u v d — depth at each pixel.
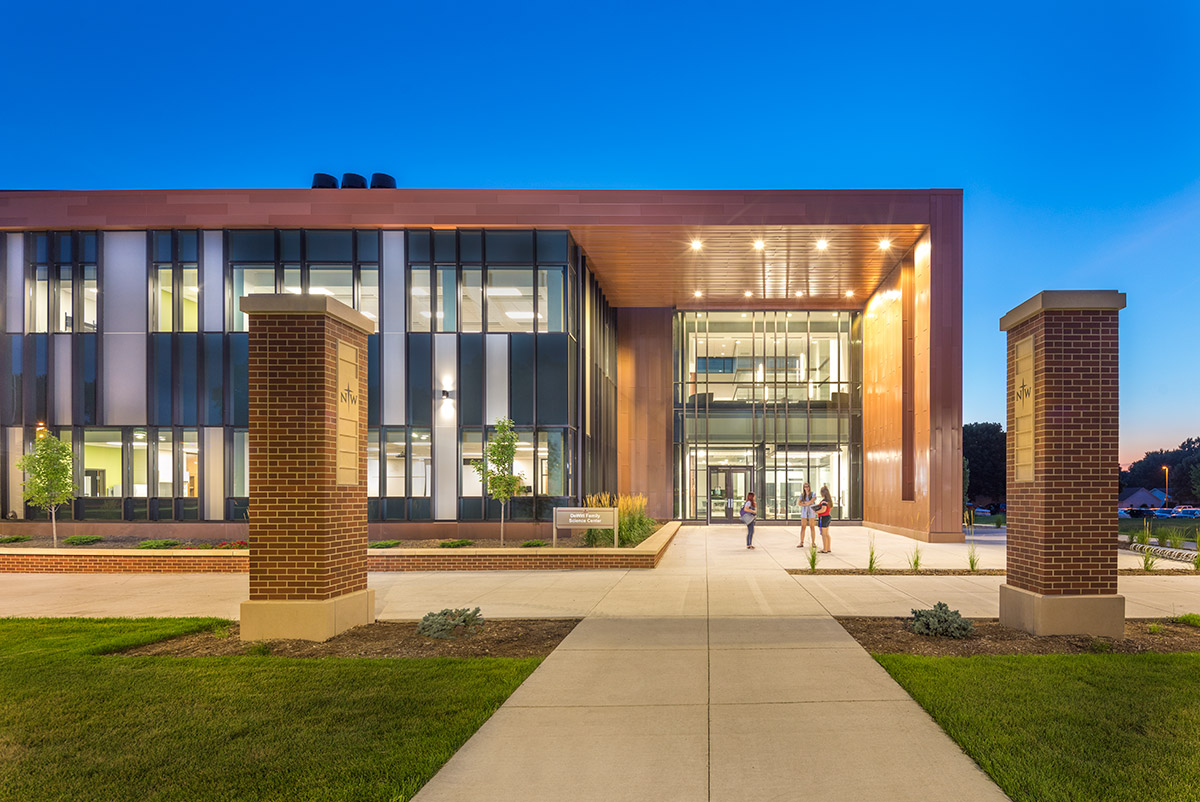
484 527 20.09
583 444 22.30
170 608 10.43
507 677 6.28
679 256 23.48
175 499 20.22
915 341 22.55
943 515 20.91
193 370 20.50
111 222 20.33
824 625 8.56
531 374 20.62
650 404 30.95
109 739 4.87
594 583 12.41
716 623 8.73
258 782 4.18
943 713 5.22
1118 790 3.99
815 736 4.93
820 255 23.39
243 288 20.62
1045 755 4.46
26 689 5.95
